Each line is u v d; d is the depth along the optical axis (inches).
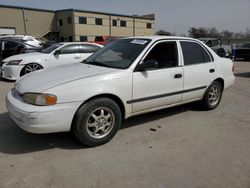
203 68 188.7
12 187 103.2
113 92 138.9
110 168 118.1
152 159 126.8
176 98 173.8
